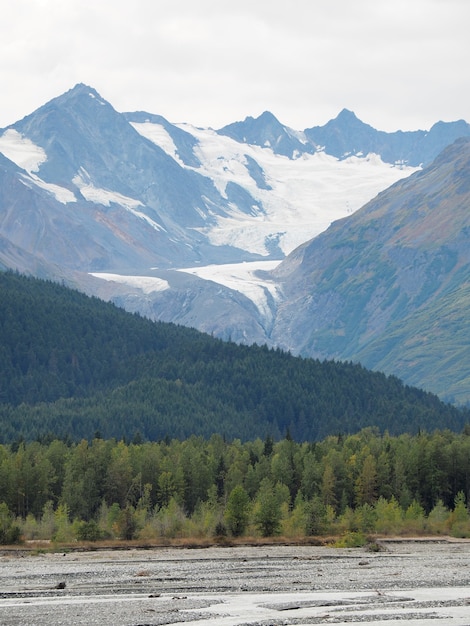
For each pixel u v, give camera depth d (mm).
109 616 125438
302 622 119500
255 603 136625
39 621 122062
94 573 183250
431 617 122750
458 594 145250
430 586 156250
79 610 131250
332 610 129000
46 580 172875
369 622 119250
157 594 148375
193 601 139500
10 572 187125
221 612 128000
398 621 119875
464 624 118125
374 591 149500
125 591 154500
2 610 132000
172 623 119938
